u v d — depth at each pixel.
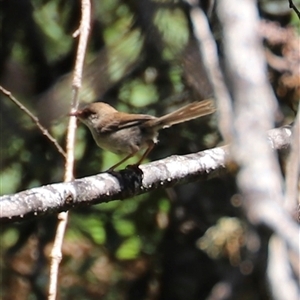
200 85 8.22
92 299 13.42
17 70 12.52
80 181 5.99
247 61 2.11
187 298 12.88
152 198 12.66
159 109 12.07
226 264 12.29
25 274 13.17
